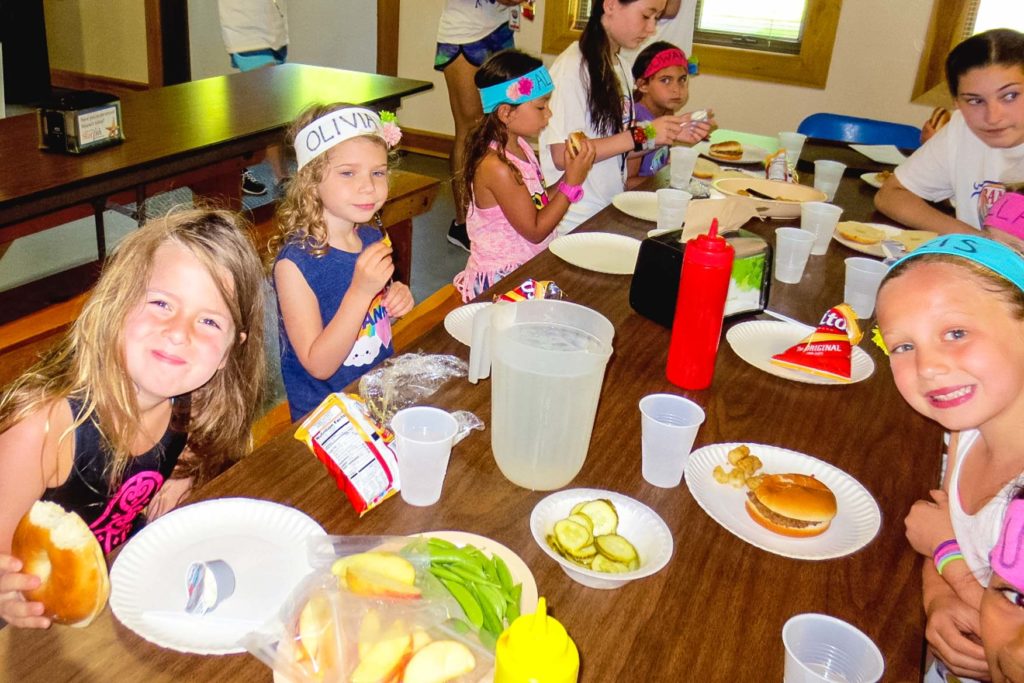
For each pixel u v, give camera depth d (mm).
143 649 739
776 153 2434
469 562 815
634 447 1109
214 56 5879
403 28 5172
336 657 702
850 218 2227
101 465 1038
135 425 1022
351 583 749
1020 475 918
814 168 2668
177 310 990
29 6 5527
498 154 2141
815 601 866
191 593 782
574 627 799
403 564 771
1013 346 915
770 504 958
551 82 2160
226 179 3127
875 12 4160
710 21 4539
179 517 878
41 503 806
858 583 899
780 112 4527
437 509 949
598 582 845
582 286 1615
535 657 574
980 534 941
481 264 2258
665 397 1068
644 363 1337
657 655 777
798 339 1463
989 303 915
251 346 1164
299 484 969
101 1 5785
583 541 878
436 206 4586
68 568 777
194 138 2561
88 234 3814
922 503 1015
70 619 763
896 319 951
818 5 4242
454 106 4250
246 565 832
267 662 713
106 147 2404
